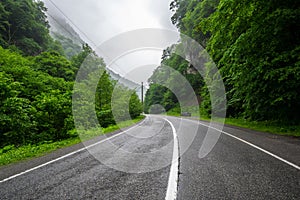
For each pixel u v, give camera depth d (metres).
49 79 20.44
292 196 3.16
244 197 3.13
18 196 3.33
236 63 12.82
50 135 12.07
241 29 12.67
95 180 3.99
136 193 3.32
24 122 10.74
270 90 11.81
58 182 3.94
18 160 6.35
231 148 6.89
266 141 8.24
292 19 10.30
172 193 3.28
